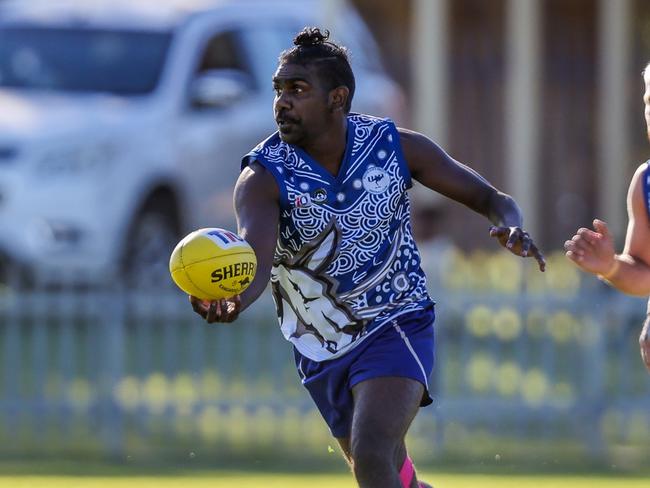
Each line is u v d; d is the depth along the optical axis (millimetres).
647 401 38719
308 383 20047
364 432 18453
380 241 19359
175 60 49594
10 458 37469
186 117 49094
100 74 49062
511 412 38656
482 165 72188
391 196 19328
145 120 47375
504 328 39188
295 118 18844
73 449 38344
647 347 19719
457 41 72312
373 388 18969
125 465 36531
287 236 19125
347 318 19453
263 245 18234
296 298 19719
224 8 53094
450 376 39469
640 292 19672
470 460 37531
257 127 52062
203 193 49719
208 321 17781
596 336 38688
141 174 46688
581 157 72875
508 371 40125
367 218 19188
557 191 72625
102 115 46500
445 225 63156
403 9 73250
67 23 50750
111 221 45375
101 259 45031
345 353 19531
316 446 38969
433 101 64625
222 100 50094
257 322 39250
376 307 19469
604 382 38844
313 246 19125
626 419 39156
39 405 38625
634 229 19734
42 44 49969
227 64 51969
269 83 53438
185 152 48688
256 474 34812
